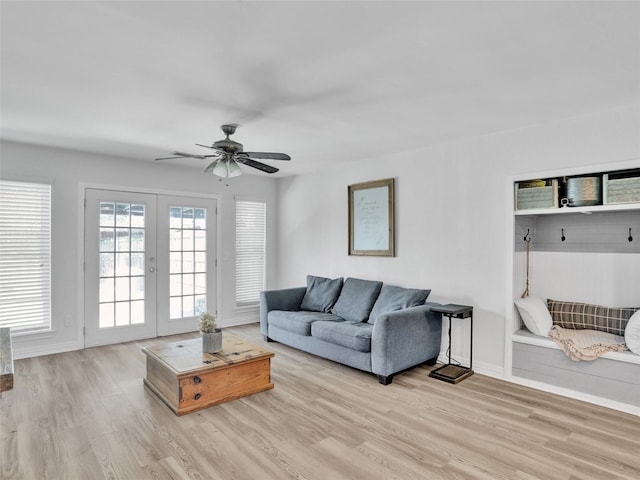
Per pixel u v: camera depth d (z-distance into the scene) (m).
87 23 1.93
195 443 2.52
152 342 4.99
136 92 2.83
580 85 2.68
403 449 2.46
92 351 4.57
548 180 3.52
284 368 4.03
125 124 3.60
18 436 2.60
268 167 3.89
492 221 3.81
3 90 2.80
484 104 3.05
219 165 3.51
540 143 3.51
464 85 2.69
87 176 4.71
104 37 2.07
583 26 1.95
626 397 2.99
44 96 2.91
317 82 2.65
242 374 3.29
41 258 4.41
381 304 4.30
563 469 2.25
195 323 5.61
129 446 2.48
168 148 4.50
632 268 3.38
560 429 2.72
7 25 1.94
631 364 2.97
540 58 2.30
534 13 1.84
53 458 2.34
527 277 3.92
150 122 3.53
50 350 4.46
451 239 4.14
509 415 2.94
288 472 2.21
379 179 4.87
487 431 2.70
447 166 4.19
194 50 2.21
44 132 3.87
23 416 2.89
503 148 3.75
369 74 2.52
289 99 2.96
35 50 2.21
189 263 5.57
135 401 3.17
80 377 3.71
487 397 3.28
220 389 3.16
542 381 3.45
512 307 3.67
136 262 5.10
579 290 3.66
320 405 3.12
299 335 4.52
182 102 3.03
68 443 2.51
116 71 2.49
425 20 1.90
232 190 6.01
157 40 2.10
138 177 5.11
